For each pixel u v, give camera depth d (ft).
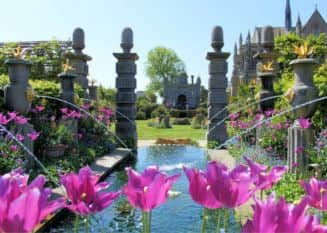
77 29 50.49
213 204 3.61
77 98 37.32
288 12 235.61
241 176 4.02
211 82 51.06
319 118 27.20
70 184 3.83
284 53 74.13
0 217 2.58
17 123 24.41
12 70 25.57
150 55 242.58
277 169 4.92
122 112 51.96
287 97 22.71
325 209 4.46
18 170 4.49
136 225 17.20
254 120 36.68
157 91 242.99
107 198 3.88
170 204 21.58
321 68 33.63
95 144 40.19
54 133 30.32
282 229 2.77
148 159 43.93
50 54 68.69
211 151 44.11
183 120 134.82
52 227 16.06
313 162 20.71
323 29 205.26
